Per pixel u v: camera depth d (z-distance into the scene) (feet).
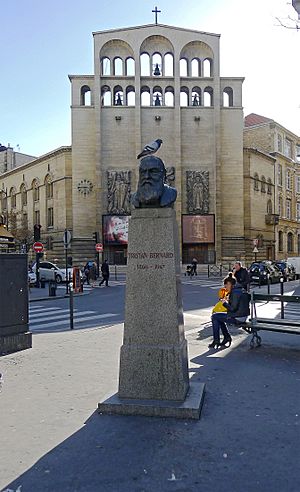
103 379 20.66
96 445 13.70
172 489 11.23
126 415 16.06
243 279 48.70
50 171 185.57
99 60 165.07
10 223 199.31
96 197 162.81
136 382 16.70
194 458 12.86
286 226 221.66
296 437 14.26
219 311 28.99
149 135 165.37
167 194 17.43
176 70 166.50
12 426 15.20
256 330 28.66
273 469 12.21
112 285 105.81
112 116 165.07
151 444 13.76
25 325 28.25
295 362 24.47
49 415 16.14
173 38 167.22
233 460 12.73
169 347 16.57
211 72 170.19
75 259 161.99
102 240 161.89
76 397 18.10
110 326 38.37
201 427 15.03
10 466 12.48
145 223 17.22
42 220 192.13
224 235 167.94
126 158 164.45
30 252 189.37
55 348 28.14
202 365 23.81
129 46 166.61
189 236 163.32
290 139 232.73
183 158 166.20
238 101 170.91
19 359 24.93
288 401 17.76
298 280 124.26
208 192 165.89
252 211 182.80
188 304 60.75
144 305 16.99
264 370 22.72
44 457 12.97
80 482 11.62
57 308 57.47
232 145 169.48
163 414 15.92
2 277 26.76
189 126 167.02
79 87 166.71
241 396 18.39
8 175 225.56
